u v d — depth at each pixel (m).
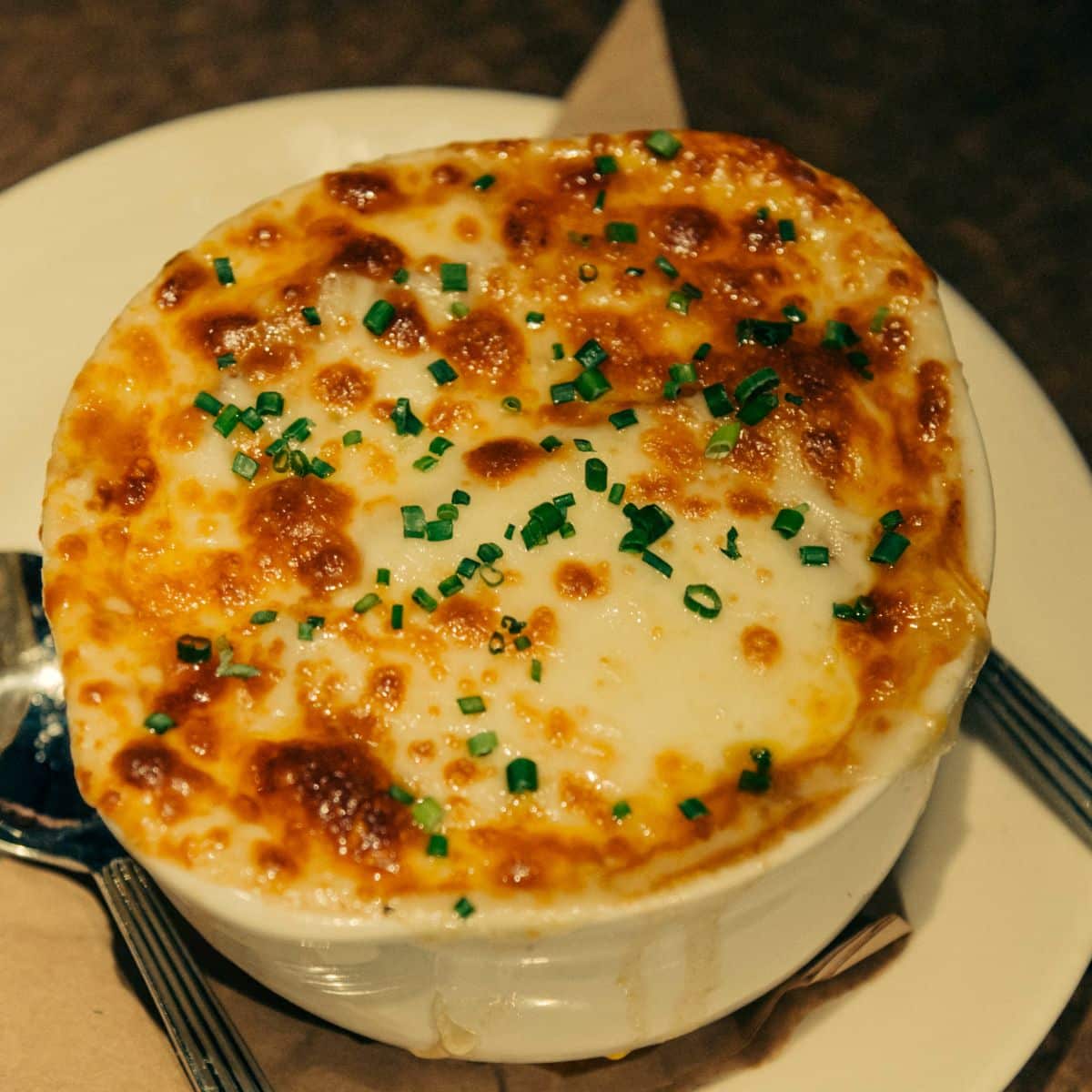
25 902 0.32
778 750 0.29
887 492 0.31
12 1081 0.30
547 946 0.28
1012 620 0.34
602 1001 0.29
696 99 0.47
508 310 0.32
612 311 0.32
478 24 0.48
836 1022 0.31
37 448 0.35
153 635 0.30
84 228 0.37
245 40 0.47
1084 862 0.32
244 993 0.31
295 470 0.31
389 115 0.38
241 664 0.30
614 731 0.29
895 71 0.48
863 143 0.46
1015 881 0.32
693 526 0.30
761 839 0.29
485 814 0.29
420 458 0.31
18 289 0.36
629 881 0.28
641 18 0.39
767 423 0.31
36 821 0.33
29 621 0.35
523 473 0.31
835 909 0.30
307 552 0.30
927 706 0.30
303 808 0.29
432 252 0.33
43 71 0.46
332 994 0.29
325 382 0.31
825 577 0.30
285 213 0.33
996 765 0.33
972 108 0.47
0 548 0.35
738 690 0.30
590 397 0.31
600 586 0.30
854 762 0.29
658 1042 0.31
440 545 0.30
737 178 0.34
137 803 0.28
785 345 0.32
